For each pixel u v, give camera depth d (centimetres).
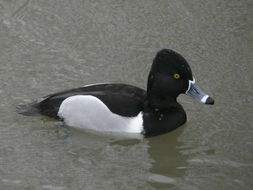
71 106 1181
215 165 1074
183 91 1169
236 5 1669
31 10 1612
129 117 1165
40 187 999
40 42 1484
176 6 1653
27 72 1366
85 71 1379
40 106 1222
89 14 1605
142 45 1485
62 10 1617
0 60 1406
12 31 1521
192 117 1241
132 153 1126
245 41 1509
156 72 1163
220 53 1459
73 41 1495
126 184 1016
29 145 1134
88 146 1145
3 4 1633
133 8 1641
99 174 1045
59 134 1179
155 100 1172
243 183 1011
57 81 1337
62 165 1070
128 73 1379
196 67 1402
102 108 1159
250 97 1296
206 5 1664
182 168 1070
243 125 1203
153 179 1034
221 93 1311
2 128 1180
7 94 1284
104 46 1480
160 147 1148
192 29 1555
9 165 1064
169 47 1478
